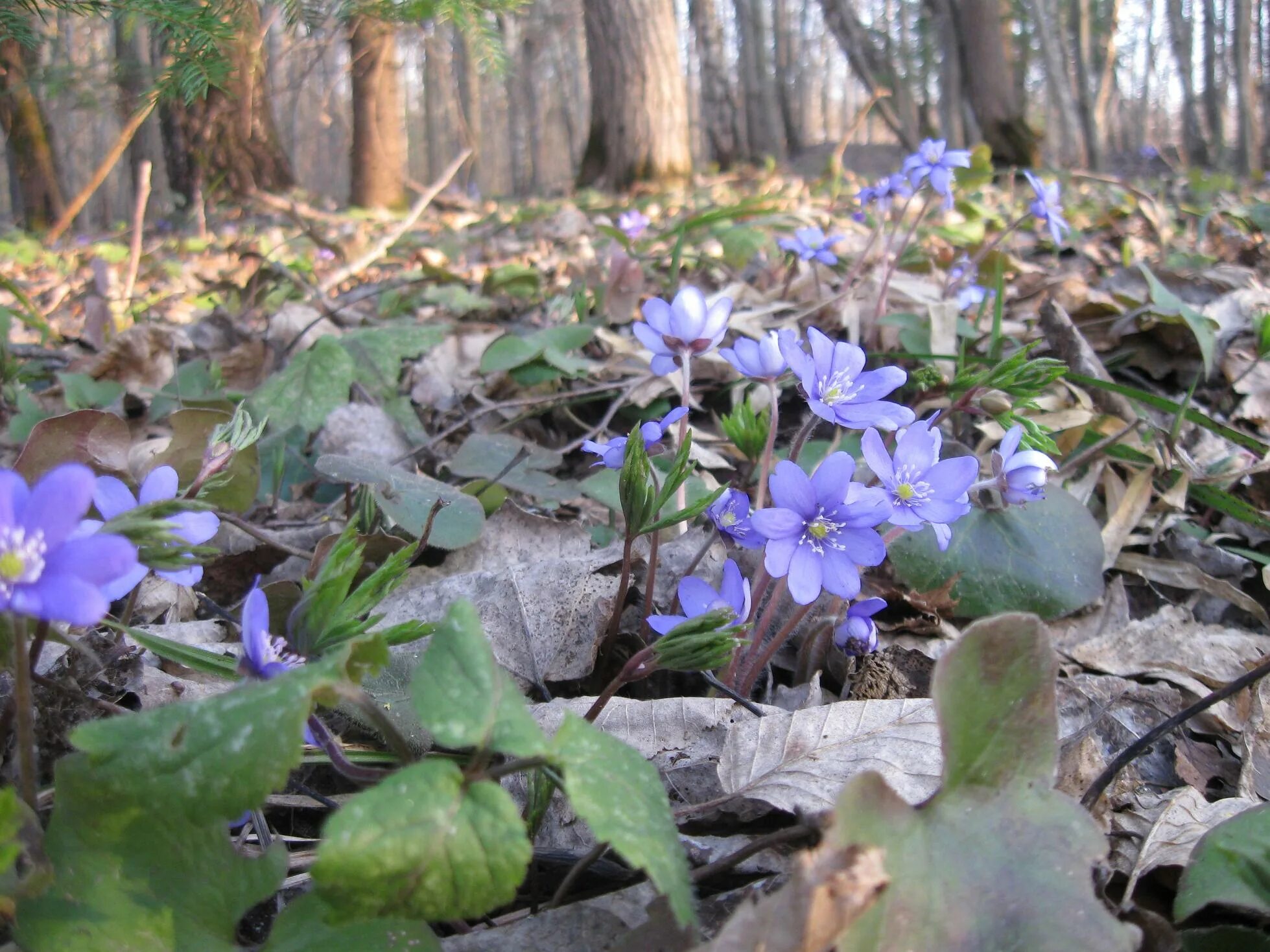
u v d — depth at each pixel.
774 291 0.63
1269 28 5.79
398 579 0.20
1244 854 0.18
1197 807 0.22
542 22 3.31
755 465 0.37
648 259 0.70
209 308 0.77
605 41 2.35
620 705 0.24
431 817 0.14
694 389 0.47
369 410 0.43
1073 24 4.86
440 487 0.33
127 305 0.65
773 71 5.47
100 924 0.15
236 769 0.15
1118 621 0.33
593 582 0.29
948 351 0.47
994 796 0.17
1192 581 0.34
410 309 0.66
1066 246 0.85
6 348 0.46
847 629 0.26
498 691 0.15
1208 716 0.27
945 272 0.71
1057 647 0.31
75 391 0.46
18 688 0.16
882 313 0.53
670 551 0.32
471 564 0.32
